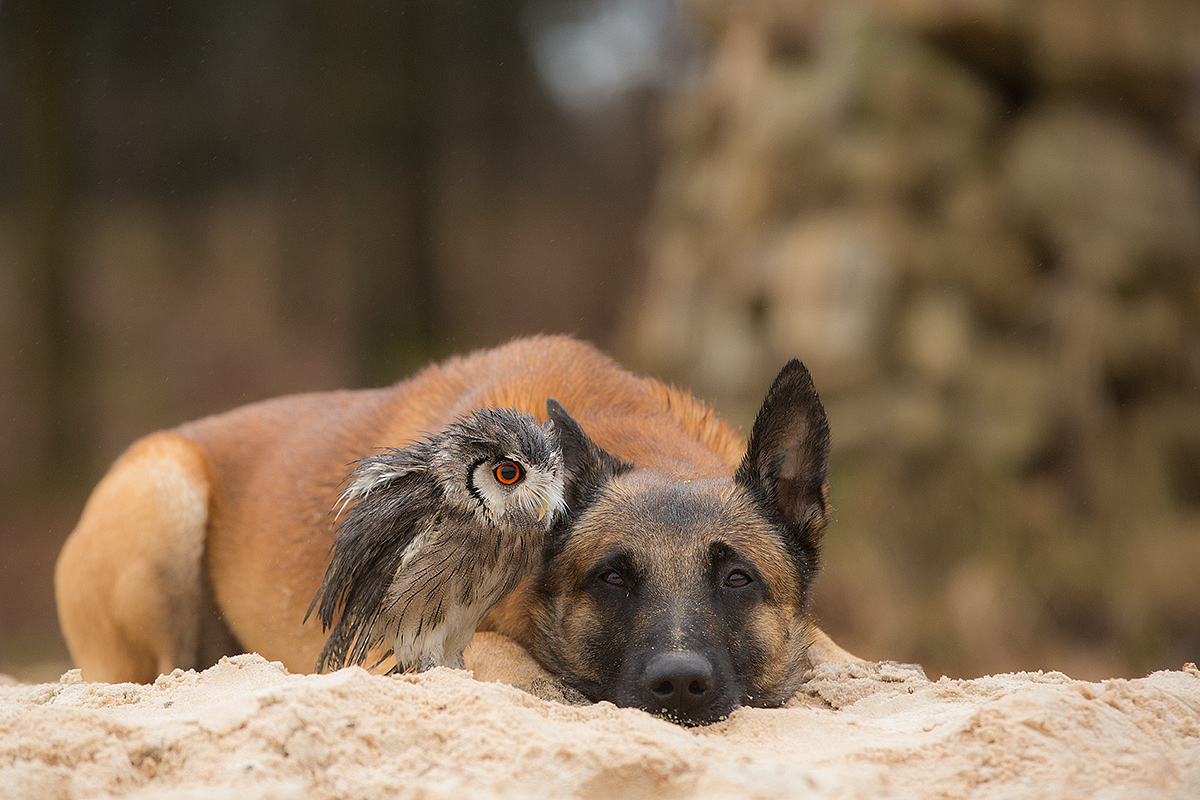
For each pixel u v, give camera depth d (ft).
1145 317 52.90
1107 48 53.78
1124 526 50.93
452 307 104.99
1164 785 12.61
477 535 16.17
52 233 89.81
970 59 55.93
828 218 55.77
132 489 25.00
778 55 60.64
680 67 115.75
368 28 99.86
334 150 100.27
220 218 118.62
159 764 12.79
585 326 103.91
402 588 16.29
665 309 63.98
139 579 24.80
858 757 13.74
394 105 101.19
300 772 12.59
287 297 110.11
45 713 13.30
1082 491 51.52
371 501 16.63
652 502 18.61
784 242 57.11
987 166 54.95
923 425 52.03
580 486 19.24
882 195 54.95
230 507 25.29
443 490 16.08
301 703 13.44
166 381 98.58
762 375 57.21
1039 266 54.39
